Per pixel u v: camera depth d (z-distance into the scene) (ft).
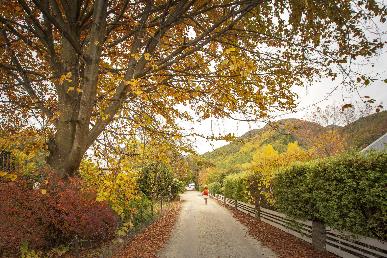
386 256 22.97
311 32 28.27
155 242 38.75
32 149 27.37
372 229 24.72
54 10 27.37
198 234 46.24
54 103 34.01
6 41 28.71
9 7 28.68
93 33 24.91
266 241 39.29
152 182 69.31
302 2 25.88
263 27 29.43
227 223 59.21
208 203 124.88
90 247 29.04
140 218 49.73
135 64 27.22
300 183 37.50
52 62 29.76
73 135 27.25
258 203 63.00
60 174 25.95
